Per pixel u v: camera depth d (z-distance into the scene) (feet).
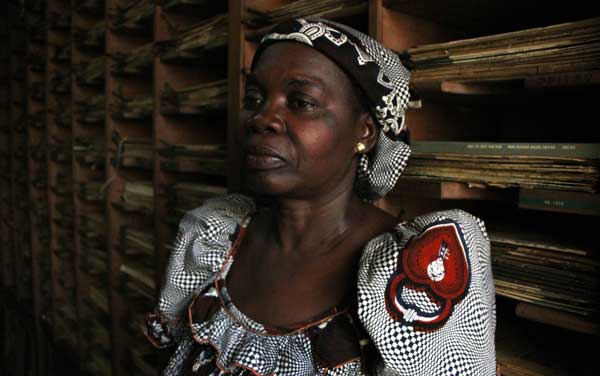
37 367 12.48
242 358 2.53
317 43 2.32
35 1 11.53
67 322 10.69
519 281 3.13
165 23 6.41
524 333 3.76
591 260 2.79
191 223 3.17
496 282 3.25
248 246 2.94
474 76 3.19
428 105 4.03
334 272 2.58
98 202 9.75
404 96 2.54
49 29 10.75
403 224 2.56
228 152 4.95
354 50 2.35
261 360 2.51
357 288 2.29
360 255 2.57
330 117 2.37
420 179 3.50
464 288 2.25
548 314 2.97
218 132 6.88
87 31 9.00
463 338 2.23
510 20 3.96
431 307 2.19
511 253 3.16
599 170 2.62
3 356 14.49
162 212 6.42
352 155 2.58
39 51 12.14
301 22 2.41
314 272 2.62
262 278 2.76
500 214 4.41
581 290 2.84
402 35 3.76
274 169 2.40
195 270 3.02
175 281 3.06
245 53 4.82
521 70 2.96
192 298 3.06
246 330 2.64
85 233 9.39
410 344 2.18
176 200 6.10
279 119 2.38
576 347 3.49
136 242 7.36
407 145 2.66
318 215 2.64
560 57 2.78
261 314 2.65
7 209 15.58
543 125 4.19
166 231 6.42
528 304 3.10
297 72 2.34
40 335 12.32
